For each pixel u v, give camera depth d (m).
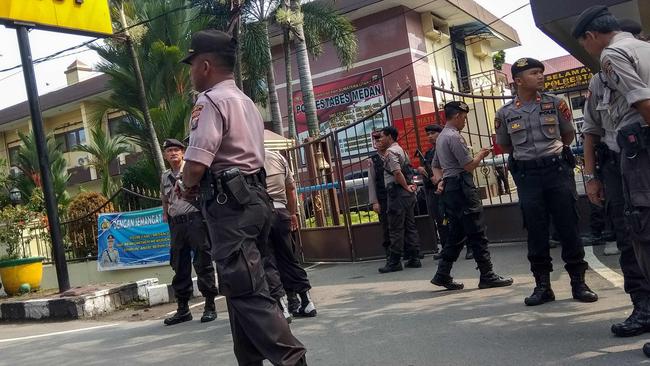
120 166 24.67
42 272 12.09
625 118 3.76
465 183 6.08
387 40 22.66
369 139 11.73
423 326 5.02
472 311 5.29
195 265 6.52
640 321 4.04
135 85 17.00
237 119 3.27
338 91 23.56
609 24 3.90
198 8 18.23
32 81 8.97
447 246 6.26
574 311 4.84
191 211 6.45
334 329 5.33
